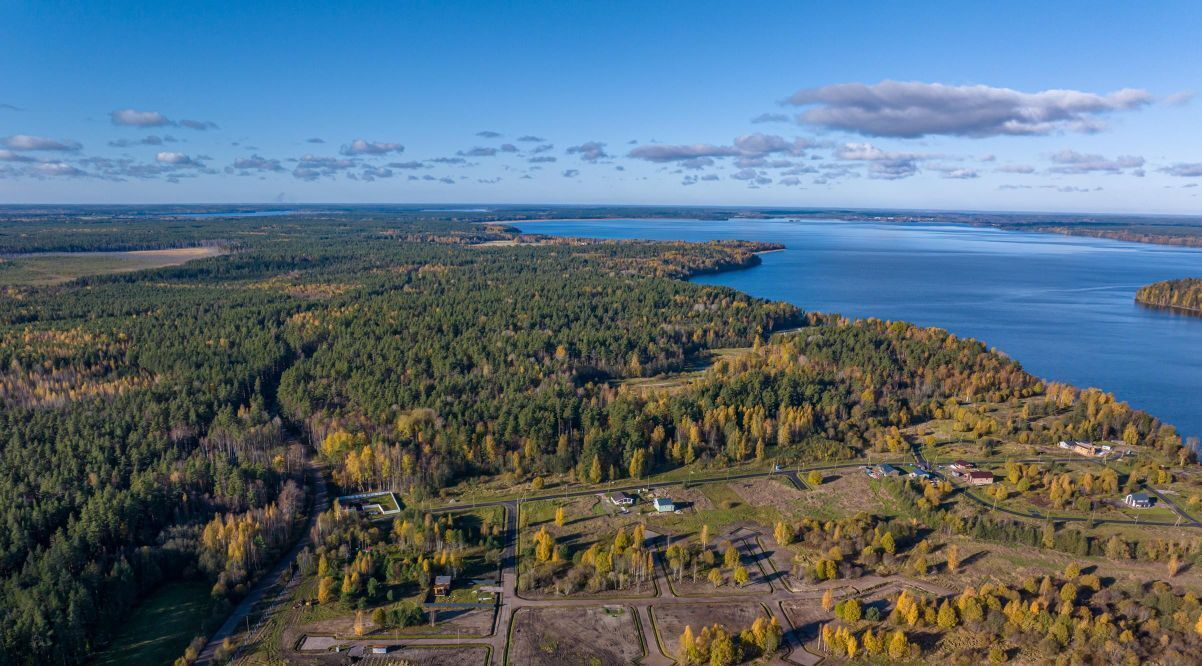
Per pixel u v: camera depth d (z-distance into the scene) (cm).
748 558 15512
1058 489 17388
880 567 15000
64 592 13150
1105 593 13562
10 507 15800
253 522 15838
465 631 13100
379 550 15575
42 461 17975
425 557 15375
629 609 13762
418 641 12825
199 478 17950
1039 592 13812
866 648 12512
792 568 15038
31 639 12125
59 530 15125
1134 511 17012
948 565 14938
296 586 14612
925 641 12719
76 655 12394
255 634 13100
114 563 14450
